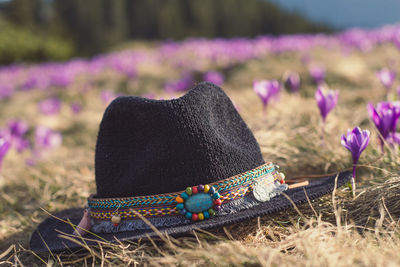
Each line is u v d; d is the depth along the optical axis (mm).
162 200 1851
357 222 2037
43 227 2377
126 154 1968
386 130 2465
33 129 7840
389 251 1574
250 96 6297
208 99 2008
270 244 1910
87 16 64000
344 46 13148
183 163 1866
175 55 17203
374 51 11773
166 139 1873
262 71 10734
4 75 19953
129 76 12062
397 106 2449
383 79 3951
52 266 2012
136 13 66938
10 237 2551
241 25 63812
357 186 2428
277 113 4508
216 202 1811
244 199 1896
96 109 8594
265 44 14273
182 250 1718
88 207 2139
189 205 1811
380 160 2635
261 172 1974
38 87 13469
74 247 1853
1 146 3736
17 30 36625
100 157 2012
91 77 14281
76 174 3623
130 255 1916
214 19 65125
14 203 3258
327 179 2256
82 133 6910
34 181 3752
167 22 64375
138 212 1884
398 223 1917
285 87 7504
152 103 1916
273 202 1887
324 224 1895
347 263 1520
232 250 1698
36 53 34375
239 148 2008
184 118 1884
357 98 5793
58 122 7836
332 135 3295
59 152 5352
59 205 3047
